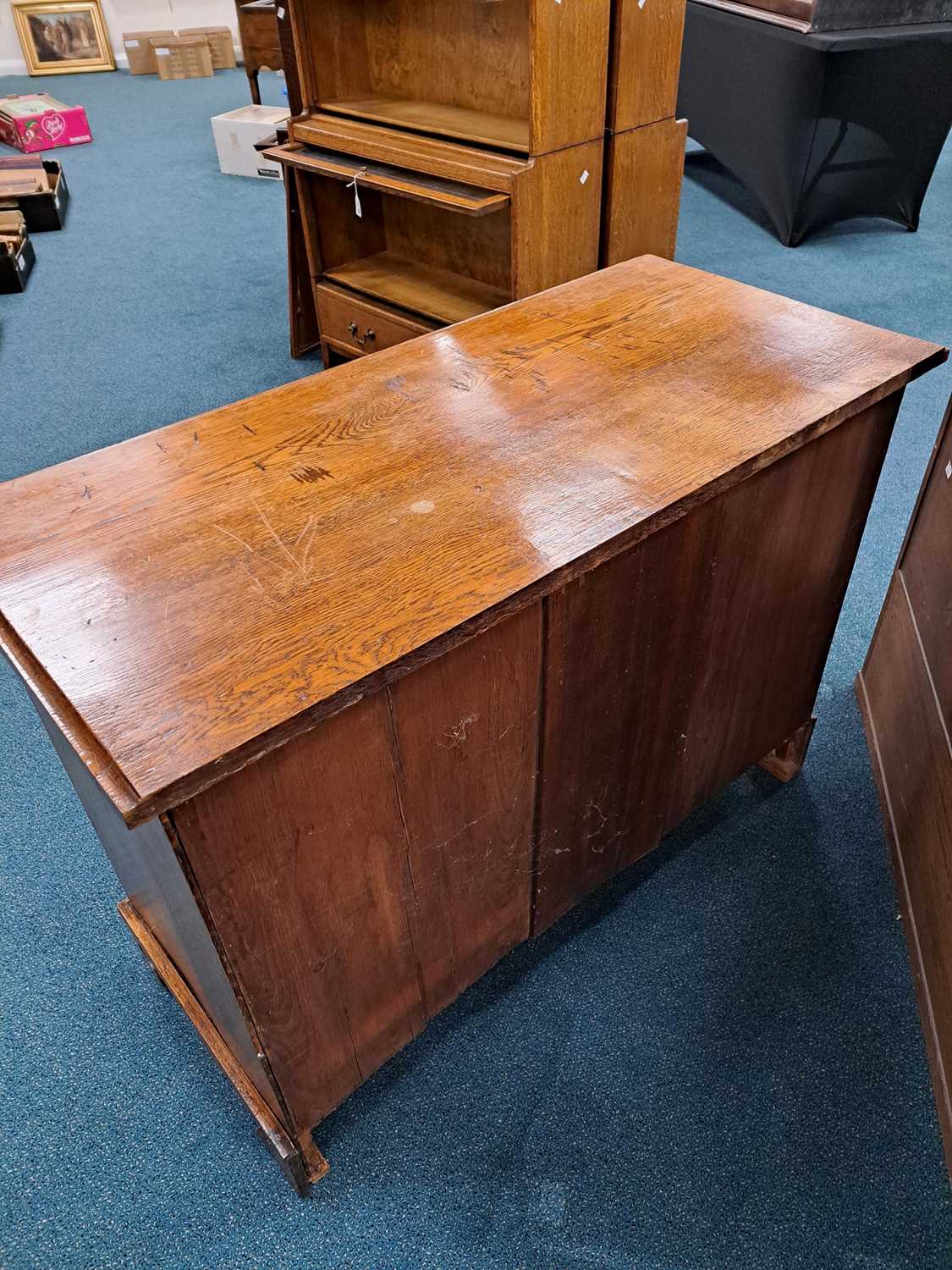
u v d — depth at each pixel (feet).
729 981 5.27
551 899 4.89
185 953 4.23
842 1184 4.44
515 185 7.75
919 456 9.33
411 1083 4.84
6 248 12.68
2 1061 4.98
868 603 7.70
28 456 9.59
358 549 3.43
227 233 14.61
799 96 12.19
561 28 7.27
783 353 4.61
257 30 16.15
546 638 3.65
